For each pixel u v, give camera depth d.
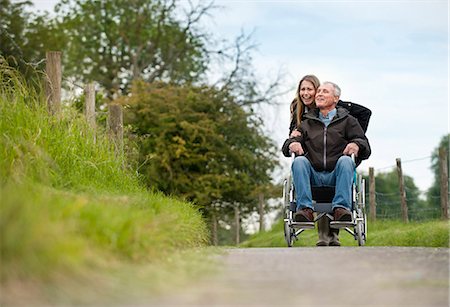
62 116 10.62
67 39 44.56
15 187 6.11
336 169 9.82
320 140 10.20
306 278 4.73
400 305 3.82
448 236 14.05
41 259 3.95
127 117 33.47
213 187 33.91
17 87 9.78
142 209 7.23
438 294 4.14
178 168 33.78
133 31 45.78
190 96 34.41
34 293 3.76
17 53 39.38
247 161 34.81
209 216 33.75
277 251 7.20
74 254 4.23
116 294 3.91
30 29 41.25
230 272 5.02
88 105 13.62
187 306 3.68
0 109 8.92
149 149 33.34
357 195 10.59
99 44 46.62
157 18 45.22
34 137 9.02
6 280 3.79
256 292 4.13
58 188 7.88
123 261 4.99
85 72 46.56
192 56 44.81
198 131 34.12
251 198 35.12
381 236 16.12
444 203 17.44
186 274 4.73
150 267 4.89
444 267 5.31
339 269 5.21
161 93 34.72
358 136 10.20
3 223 3.93
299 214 9.77
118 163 11.09
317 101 10.34
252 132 35.69
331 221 9.92
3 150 7.99
